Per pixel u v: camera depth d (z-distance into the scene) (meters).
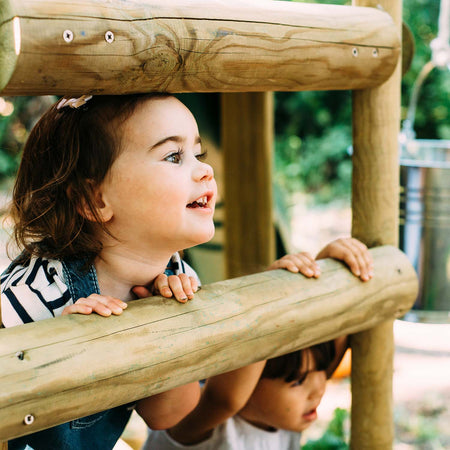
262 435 2.07
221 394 1.85
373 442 1.96
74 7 1.12
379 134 1.80
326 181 7.78
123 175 1.35
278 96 7.93
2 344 1.13
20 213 1.48
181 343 1.31
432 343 4.50
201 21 1.29
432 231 2.34
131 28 1.18
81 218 1.44
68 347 1.18
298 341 1.54
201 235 1.39
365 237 1.85
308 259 1.63
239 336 1.41
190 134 1.37
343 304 1.62
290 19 1.47
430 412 3.55
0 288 1.43
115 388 1.22
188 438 2.04
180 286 1.39
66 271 1.44
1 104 5.92
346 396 3.75
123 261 1.47
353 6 1.71
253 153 2.97
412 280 1.81
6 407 1.09
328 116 7.89
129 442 3.05
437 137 7.57
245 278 1.53
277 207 3.35
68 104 1.41
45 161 1.44
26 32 1.06
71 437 1.56
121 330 1.25
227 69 1.36
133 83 1.23
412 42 2.23
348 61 1.60
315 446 3.07
